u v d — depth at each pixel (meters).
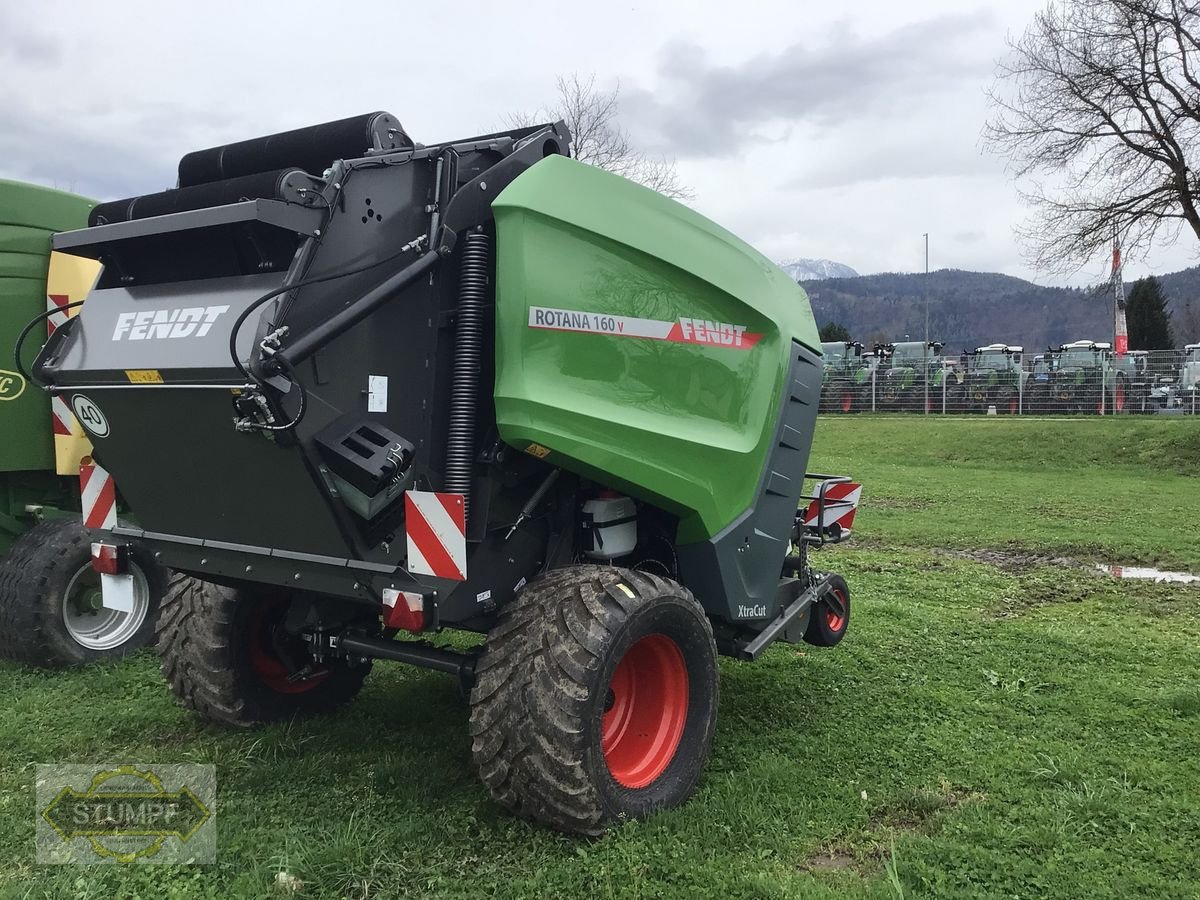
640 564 4.26
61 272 5.91
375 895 2.96
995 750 4.23
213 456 3.27
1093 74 20.02
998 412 30.72
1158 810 3.60
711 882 3.03
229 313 3.04
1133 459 20.23
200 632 4.26
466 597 3.49
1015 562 9.63
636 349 3.77
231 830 3.38
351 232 3.10
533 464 3.70
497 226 3.44
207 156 3.72
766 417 4.40
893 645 6.04
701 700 3.78
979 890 3.01
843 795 3.73
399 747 4.24
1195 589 8.16
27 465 5.80
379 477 2.98
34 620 5.43
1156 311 52.19
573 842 3.27
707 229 4.27
